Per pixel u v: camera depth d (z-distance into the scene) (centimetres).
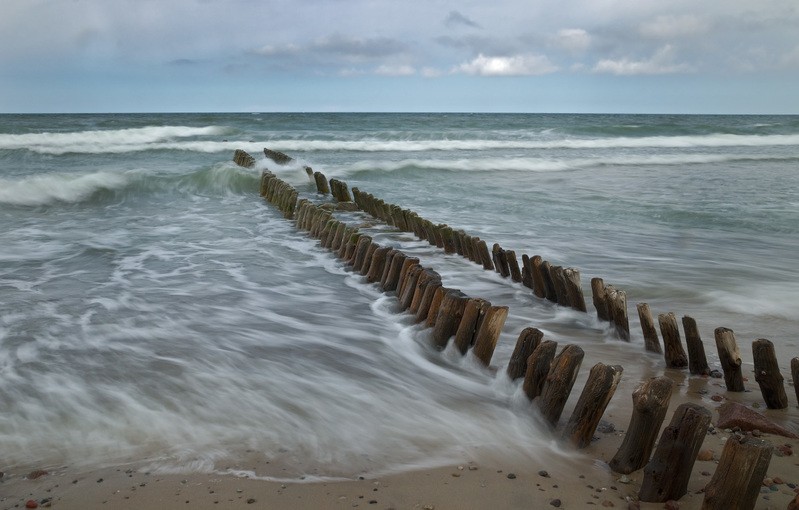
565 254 1090
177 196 1845
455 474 400
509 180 2188
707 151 3566
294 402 504
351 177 2245
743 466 321
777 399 494
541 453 429
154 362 579
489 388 541
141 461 412
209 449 427
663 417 396
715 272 973
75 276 914
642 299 833
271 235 1257
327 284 890
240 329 686
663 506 361
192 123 5128
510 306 791
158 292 832
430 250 1109
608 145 3856
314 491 378
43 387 519
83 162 2616
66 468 403
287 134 4047
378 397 518
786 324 728
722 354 529
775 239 1249
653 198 1764
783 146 3959
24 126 4459
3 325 680
